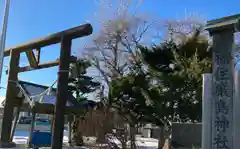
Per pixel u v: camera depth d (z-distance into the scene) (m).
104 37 27.16
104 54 26.91
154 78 16.36
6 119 17.00
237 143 7.88
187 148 10.12
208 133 8.38
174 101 15.85
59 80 13.20
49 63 16.27
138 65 17.81
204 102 8.56
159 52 16.78
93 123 14.27
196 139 10.02
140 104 16.91
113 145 13.20
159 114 16.06
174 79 15.31
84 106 19.44
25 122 41.38
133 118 16.23
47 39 14.53
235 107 8.07
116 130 13.54
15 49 17.02
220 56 8.46
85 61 26.30
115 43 26.55
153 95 16.30
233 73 8.24
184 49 16.47
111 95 17.44
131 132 14.16
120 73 25.12
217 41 8.55
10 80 17.27
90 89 25.36
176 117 16.06
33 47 15.98
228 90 8.22
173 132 10.55
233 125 8.02
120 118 14.95
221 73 8.39
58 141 12.68
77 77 25.30
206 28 8.68
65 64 13.43
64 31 13.69
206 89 8.58
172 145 10.47
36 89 19.27
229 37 8.41
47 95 18.34
